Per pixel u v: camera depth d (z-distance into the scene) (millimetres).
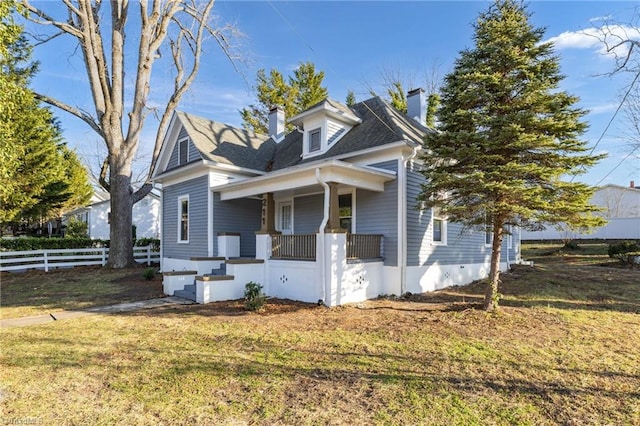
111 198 16000
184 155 14031
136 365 4523
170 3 15734
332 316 7168
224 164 12266
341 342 5418
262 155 14500
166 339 5605
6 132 9523
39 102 18359
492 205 6699
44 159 19266
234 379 4098
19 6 8398
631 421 3209
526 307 7781
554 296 8922
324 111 11203
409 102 14062
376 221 9875
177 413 3355
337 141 11539
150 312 7633
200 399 3627
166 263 14867
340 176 8477
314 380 4066
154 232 31219
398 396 3676
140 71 15688
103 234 29953
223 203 12508
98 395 3719
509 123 6672
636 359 4707
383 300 8875
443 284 10883
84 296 9672
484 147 6941
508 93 7027
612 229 24109
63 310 7914
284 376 4180
